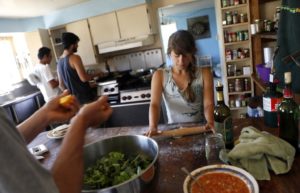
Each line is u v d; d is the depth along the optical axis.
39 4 3.03
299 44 1.24
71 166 0.47
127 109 3.16
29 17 3.75
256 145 0.83
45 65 3.07
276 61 1.37
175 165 0.93
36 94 3.73
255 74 2.70
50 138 1.46
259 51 2.74
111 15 3.31
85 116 0.57
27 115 3.55
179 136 1.16
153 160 0.83
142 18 3.21
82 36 3.50
